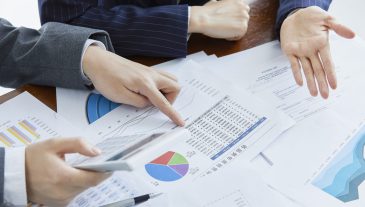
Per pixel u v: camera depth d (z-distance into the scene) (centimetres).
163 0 88
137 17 79
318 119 67
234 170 59
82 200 56
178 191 57
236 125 66
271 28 84
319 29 78
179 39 77
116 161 44
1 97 69
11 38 73
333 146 63
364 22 121
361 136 65
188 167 60
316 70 74
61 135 64
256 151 62
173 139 47
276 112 68
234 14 82
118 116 67
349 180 58
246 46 80
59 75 70
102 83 69
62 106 68
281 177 59
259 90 72
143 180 58
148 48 77
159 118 67
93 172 50
